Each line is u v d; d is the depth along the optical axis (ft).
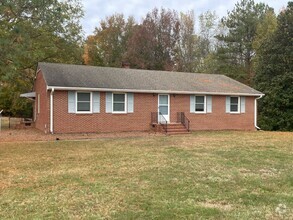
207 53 143.64
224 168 27.22
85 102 59.67
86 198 18.79
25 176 24.39
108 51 149.89
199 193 19.85
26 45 38.96
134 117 63.98
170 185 21.68
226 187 21.27
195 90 68.64
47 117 57.21
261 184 22.06
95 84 59.98
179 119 67.92
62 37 77.30
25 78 78.79
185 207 17.11
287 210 16.76
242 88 77.10
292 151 37.14
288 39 87.76
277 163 29.58
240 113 75.15
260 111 91.40
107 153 35.53
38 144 43.34
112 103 61.98
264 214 16.15
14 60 37.68
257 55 100.78
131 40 136.56
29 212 16.52
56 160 31.22
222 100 72.95
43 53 63.72
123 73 71.20
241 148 39.55
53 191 20.33
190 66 137.39
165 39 136.15
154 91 64.44
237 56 129.39
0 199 18.70
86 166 28.22
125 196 19.13
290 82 85.46
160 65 133.08
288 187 21.42
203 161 30.40
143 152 36.19
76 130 58.70
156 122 65.62
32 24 45.01
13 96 95.04
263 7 128.98
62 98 57.57
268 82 89.40
